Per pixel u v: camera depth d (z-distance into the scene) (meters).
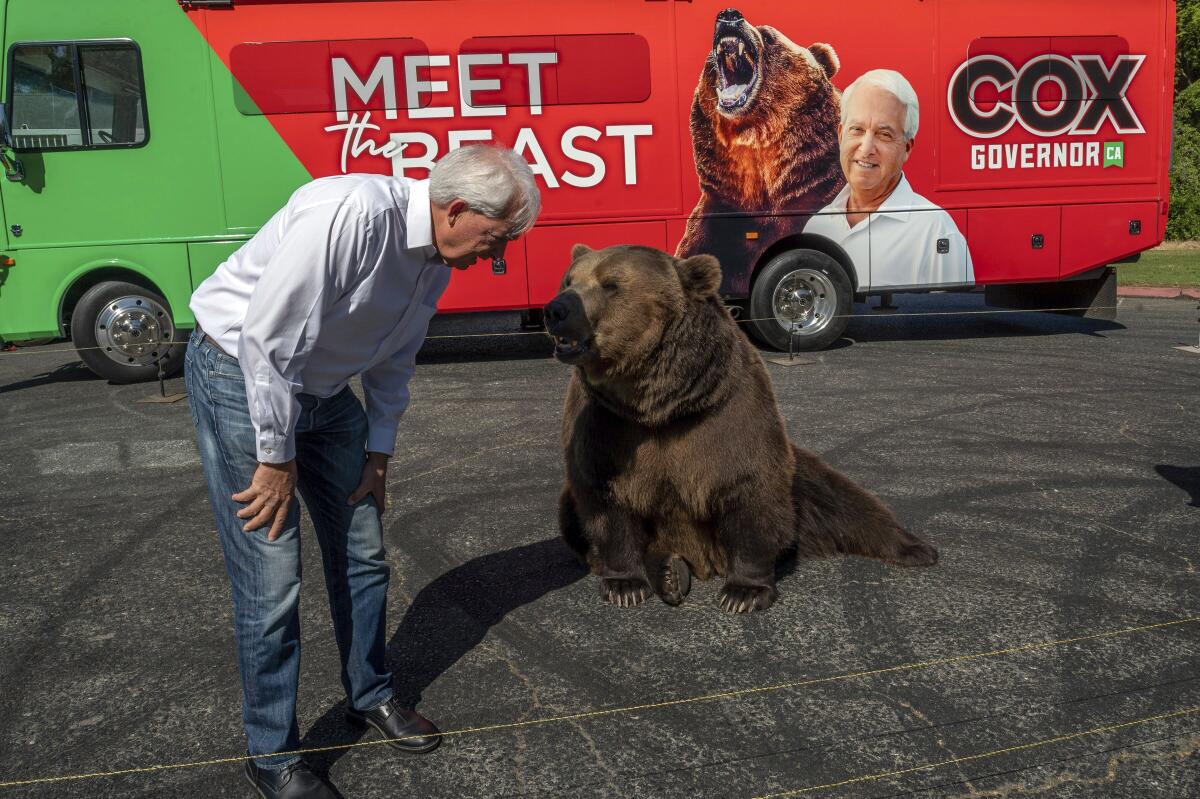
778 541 3.45
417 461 5.65
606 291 3.01
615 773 2.50
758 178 8.51
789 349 8.59
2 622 3.59
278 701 2.33
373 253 2.18
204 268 8.05
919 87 8.56
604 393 3.19
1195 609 3.40
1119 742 2.58
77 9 7.67
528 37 8.09
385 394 2.62
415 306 2.42
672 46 8.25
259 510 2.19
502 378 8.02
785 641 3.22
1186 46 20.36
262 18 7.84
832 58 8.43
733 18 8.27
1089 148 8.91
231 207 8.00
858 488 3.96
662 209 8.46
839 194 8.62
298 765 2.39
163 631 3.48
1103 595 3.54
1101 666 3.00
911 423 6.16
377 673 2.66
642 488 3.37
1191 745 2.55
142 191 7.89
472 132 8.16
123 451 6.03
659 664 3.09
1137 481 4.89
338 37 7.91
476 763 2.56
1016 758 2.52
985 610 3.43
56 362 9.45
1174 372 7.54
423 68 8.02
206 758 2.66
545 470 5.39
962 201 8.80
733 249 8.59
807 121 8.48
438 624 3.44
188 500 5.02
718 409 3.24
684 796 2.39
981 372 7.74
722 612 3.46
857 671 3.01
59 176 7.81
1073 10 8.70
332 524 2.54
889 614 3.41
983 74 8.64
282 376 2.11
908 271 8.87
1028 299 10.02
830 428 6.09
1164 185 9.08
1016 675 2.96
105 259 7.93
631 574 3.53
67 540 4.46
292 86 7.92
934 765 2.49
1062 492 4.76
